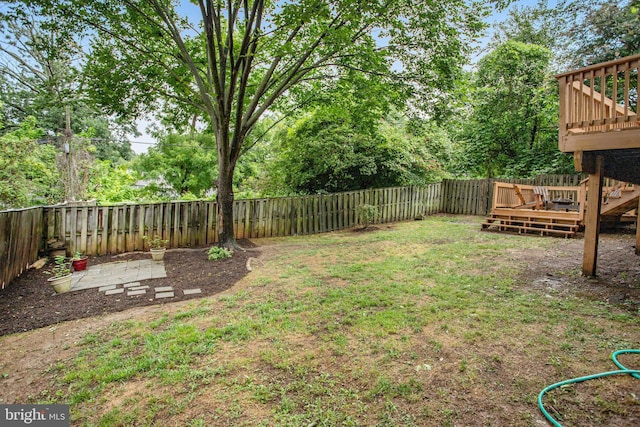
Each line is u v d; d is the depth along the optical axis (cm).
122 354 274
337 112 856
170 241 718
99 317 355
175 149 1333
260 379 236
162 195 1328
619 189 694
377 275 480
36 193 1045
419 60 677
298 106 851
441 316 332
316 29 589
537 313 334
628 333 287
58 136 1195
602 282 416
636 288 389
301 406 207
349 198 996
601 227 786
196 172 1344
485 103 1263
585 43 934
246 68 602
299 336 300
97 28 631
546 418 191
